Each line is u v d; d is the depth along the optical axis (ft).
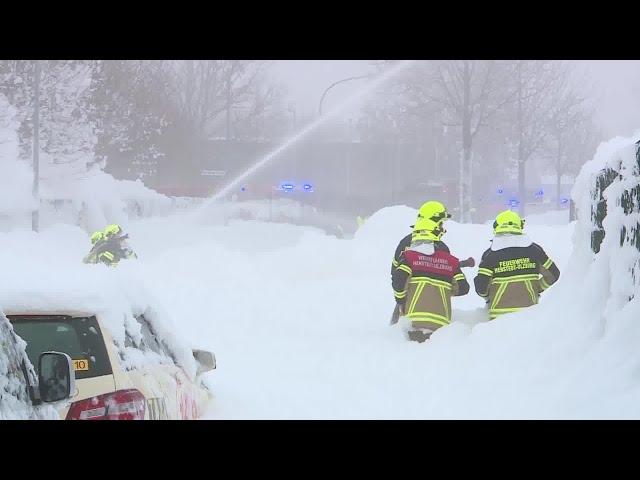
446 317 38.63
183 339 24.36
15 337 15.31
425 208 39.96
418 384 30.19
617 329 27.14
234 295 55.01
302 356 36.37
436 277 38.65
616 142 35.50
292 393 29.48
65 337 20.84
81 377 18.43
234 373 33.04
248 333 42.78
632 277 27.76
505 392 27.50
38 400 15.43
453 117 163.43
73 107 118.42
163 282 57.67
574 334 29.89
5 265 24.12
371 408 27.30
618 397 24.56
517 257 38.50
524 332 31.78
